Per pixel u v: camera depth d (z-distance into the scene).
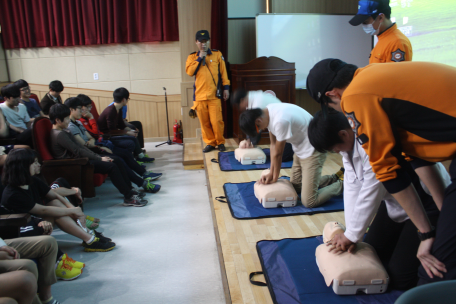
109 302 2.09
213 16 5.05
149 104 6.22
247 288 1.73
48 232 2.34
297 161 2.85
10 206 2.27
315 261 1.89
